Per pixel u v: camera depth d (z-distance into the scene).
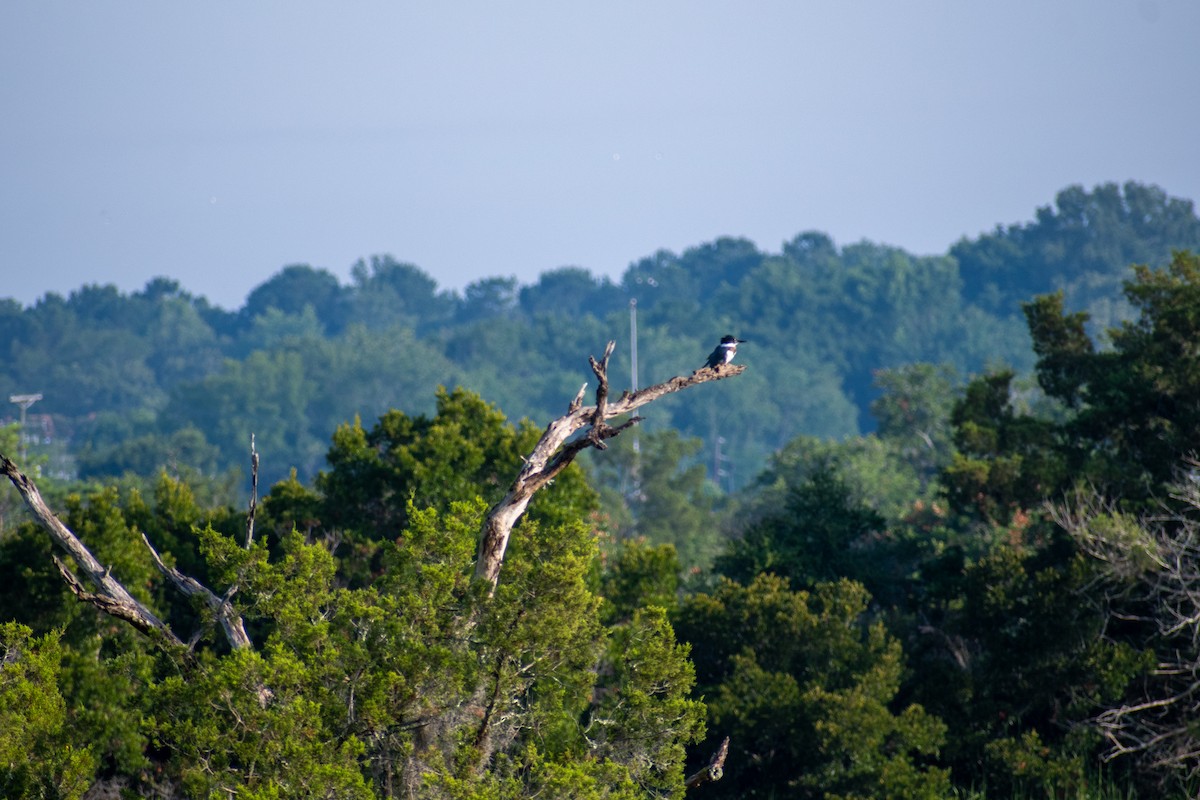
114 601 76.44
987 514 145.38
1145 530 126.50
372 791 69.31
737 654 127.38
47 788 74.31
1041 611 126.38
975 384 159.62
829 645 128.25
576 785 70.31
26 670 77.88
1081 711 123.62
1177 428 140.75
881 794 114.75
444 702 72.56
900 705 132.25
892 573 159.12
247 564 76.19
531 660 74.81
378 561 127.56
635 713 76.31
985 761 121.69
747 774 123.38
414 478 129.00
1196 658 122.12
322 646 74.19
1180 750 117.94
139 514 128.50
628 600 127.25
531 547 77.69
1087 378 157.00
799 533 156.62
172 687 72.44
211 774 70.19
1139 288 153.88
